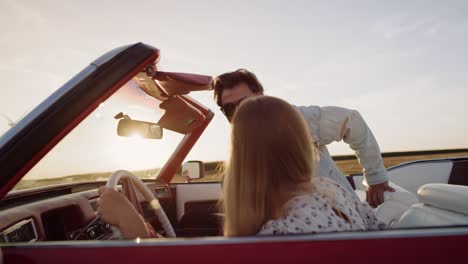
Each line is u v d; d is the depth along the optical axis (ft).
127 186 6.40
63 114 3.70
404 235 2.90
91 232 5.84
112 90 3.95
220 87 6.57
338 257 2.82
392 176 12.57
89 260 2.99
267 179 3.31
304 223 3.11
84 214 6.18
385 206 6.30
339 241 2.88
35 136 3.57
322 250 2.85
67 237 5.56
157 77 5.63
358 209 4.15
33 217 5.10
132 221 4.28
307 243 2.88
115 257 2.98
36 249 3.10
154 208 6.79
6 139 3.53
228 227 3.43
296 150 3.38
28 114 3.68
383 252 2.82
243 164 3.37
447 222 4.36
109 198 4.41
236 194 3.38
